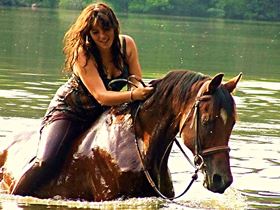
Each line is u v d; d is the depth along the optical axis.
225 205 8.64
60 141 8.58
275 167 10.81
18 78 19.23
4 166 9.27
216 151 7.52
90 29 8.43
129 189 8.12
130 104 8.36
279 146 12.28
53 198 8.60
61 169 8.59
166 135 8.01
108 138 8.29
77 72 8.59
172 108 7.91
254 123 14.19
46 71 21.25
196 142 7.61
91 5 8.56
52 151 8.52
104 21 8.40
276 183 9.92
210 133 7.55
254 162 11.04
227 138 7.57
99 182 8.26
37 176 8.57
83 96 8.68
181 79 7.93
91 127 8.62
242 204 8.77
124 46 8.73
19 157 9.06
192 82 7.85
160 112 8.01
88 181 8.39
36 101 15.48
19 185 8.64
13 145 9.38
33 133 9.34
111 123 8.41
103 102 8.34
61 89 8.87
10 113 13.90
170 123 7.95
